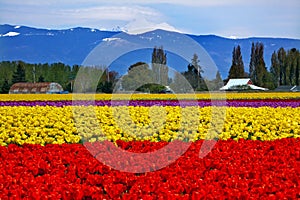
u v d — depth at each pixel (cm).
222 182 772
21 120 1994
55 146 1166
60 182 793
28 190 732
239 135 1523
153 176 833
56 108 2605
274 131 1578
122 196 735
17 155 1037
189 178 830
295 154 1042
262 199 677
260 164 932
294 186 757
